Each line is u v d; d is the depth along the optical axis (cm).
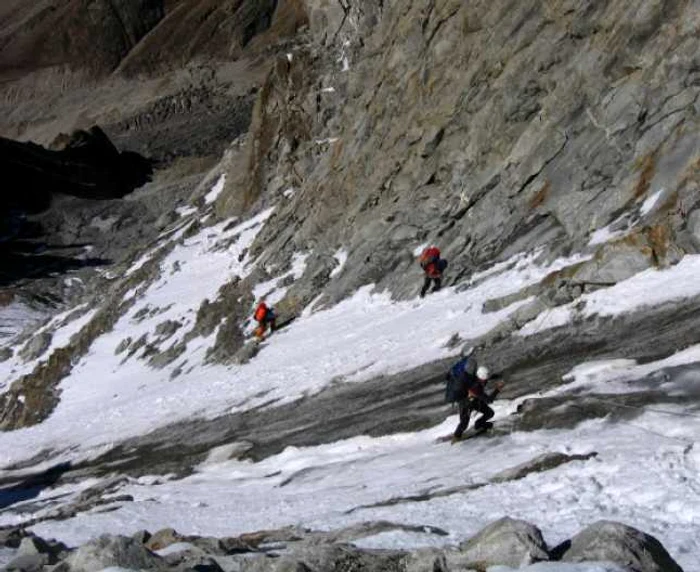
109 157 11625
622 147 2295
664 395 1196
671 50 2283
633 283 1795
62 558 969
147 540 1034
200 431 2406
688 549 653
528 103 2766
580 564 533
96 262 9144
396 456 1462
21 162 10544
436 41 3528
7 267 8944
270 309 3106
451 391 1359
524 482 994
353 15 5244
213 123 14925
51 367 4375
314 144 5019
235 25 18125
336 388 2200
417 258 2848
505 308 2091
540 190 2514
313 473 1543
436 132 3158
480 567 602
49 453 3091
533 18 2975
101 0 19538
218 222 5606
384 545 802
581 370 1462
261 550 884
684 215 1830
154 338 4044
